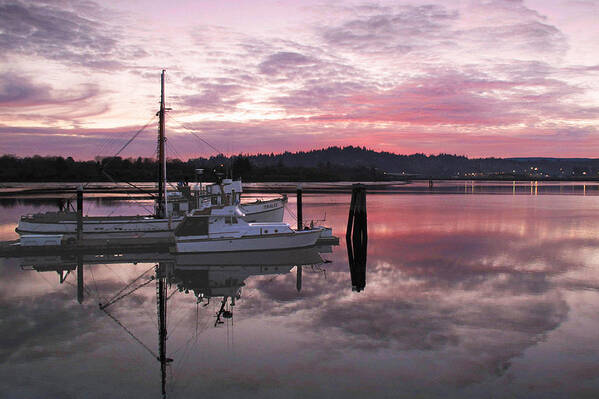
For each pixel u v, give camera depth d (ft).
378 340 49.75
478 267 87.71
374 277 79.51
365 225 106.63
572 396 37.96
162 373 41.86
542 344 48.73
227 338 50.44
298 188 116.67
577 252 104.68
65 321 56.29
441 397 37.70
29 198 280.72
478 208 240.53
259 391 38.55
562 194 423.23
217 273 82.74
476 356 45.57
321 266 88.89
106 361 44.60
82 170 634.43
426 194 408.67
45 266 89.30
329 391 38.58
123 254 101.19
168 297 67.15
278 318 57.26
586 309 60.70
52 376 41.32
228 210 98.94
